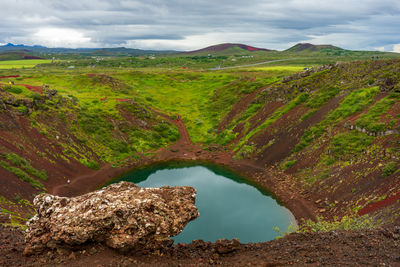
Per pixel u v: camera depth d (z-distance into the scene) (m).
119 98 98.19
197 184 56.00
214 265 17.97
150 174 62.34
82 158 62.12
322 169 49.94
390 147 42.38
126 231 17.61
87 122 74.00
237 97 102.88
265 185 54.75
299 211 42.94
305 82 81.25
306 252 18.56
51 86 107.94
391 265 15.05
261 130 75.06
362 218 31.75
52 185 50.03
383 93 59.59
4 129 53.44
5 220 29.50
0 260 16.73
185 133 89.00
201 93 122.44
